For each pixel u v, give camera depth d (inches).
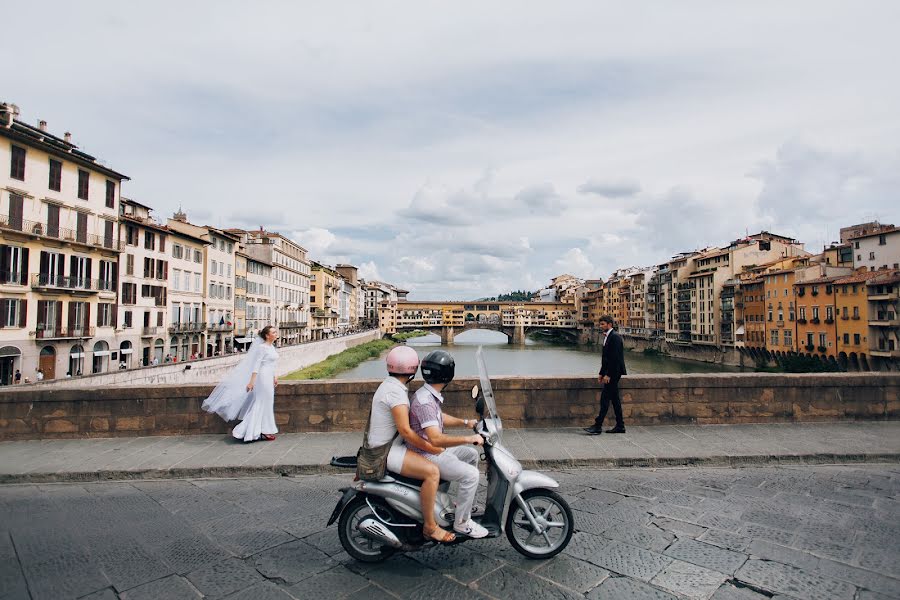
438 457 133.1
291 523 168.6
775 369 2333.9
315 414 296.0
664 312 3634.4
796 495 191.0
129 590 125.2
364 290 5787.4
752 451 244.5
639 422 306.5
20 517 175.8
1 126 1104.8
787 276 2329.0
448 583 127.8
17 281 1160.2
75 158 1307.8
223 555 144.8
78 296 1328.7
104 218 1421.0
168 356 1749.5
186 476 223.8
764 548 145.8
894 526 160.7
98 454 248.7
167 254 1752.0
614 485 205.2
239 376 276.2
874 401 318.0
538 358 3206.2
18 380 1146.7
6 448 262.7
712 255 3112.7
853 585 125.3
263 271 2635.3
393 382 135.1
